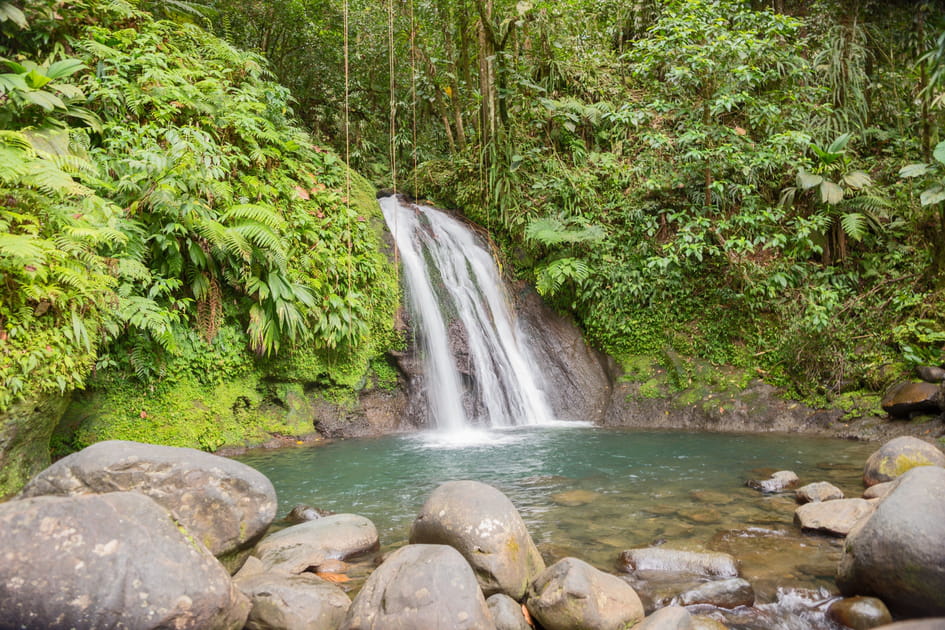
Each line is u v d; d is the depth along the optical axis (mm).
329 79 13453
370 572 3465
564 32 12094
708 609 2938
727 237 9570
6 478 4707
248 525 3064
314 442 7840
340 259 8367
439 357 9086
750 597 2998
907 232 8867
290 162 8562
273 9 12250
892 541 2797
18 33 6895
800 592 3098
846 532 3824
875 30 10117
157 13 9180
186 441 6762
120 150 6812
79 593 2193
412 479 5723
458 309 9578
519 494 5082
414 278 9406
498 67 10820
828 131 9680
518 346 10016
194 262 6898
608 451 6859
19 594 2154
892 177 9609
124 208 6605
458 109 12539
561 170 10727
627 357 9586
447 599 2527
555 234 9633
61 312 5102
